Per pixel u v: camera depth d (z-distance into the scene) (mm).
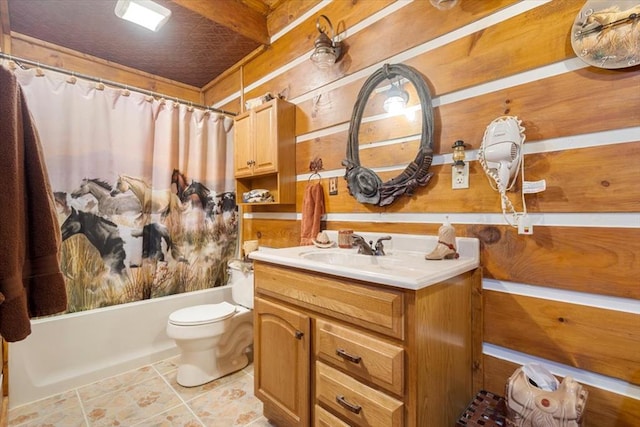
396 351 997
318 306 1272
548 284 1152
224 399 1824
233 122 2797
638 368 979
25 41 2363
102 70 2727
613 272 1022
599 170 1048
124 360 2160
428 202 1501
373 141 1717
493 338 1283
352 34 1847
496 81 1277
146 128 2420
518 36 1218
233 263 2477
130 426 1593
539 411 942
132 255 2326
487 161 1238
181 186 2625
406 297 987
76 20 2146
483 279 1316
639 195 977
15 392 1764
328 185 2004
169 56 2656
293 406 1393
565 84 1112
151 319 2303
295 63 2240
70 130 2100
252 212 2719
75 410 1724
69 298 2064
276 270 1495
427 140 1464
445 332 1130
